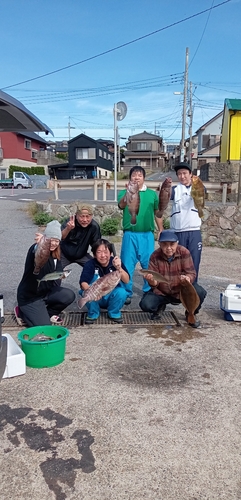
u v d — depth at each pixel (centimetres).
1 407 291
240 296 466
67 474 226
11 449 247
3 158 3950
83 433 262
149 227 496
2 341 275
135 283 641
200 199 466
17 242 898
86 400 301
